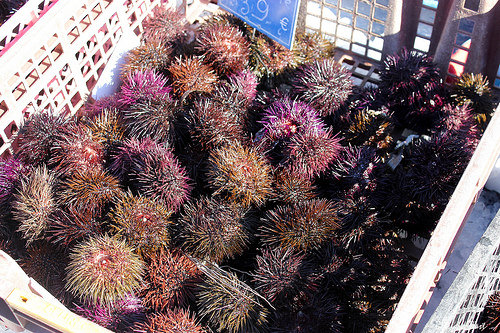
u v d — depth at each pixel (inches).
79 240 22.1
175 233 22.0
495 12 25.3
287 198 22.3
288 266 20.3
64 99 28.4
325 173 23.8
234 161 21.9
